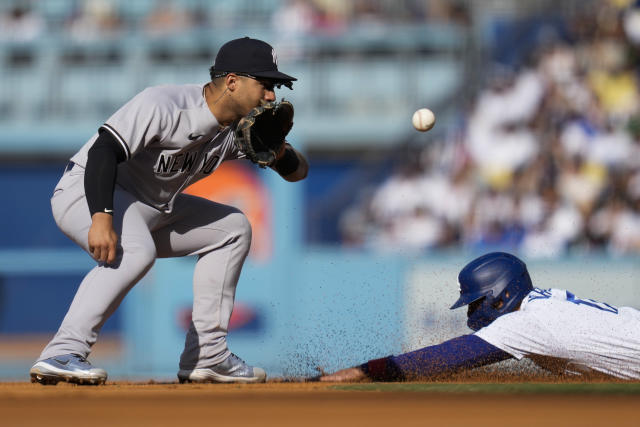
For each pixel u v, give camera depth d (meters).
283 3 51.88
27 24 52.22
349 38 49.59
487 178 42.22
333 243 42.44
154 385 12.93
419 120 19.83
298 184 39.06
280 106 13.79
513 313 13.16
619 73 44.28
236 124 13.97
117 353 37.75
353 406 7.79
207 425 5.93
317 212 42.62
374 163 44.12
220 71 13.25
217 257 14.67
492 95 44.31
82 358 12.88
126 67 50.31
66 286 38.31
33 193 46.56
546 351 12.94
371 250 39.56
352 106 49.28
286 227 37.81
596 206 40.53
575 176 41.28
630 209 40.31
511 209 41.00
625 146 41.75
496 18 47.53
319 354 30.73
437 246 41.12
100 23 52.06
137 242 13.08
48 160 46.69
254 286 36.81
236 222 14.72
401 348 31.33
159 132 12.79
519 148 42.44
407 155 43.69
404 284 35.56
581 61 44.72
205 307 14.68
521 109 43.53
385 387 11.00
